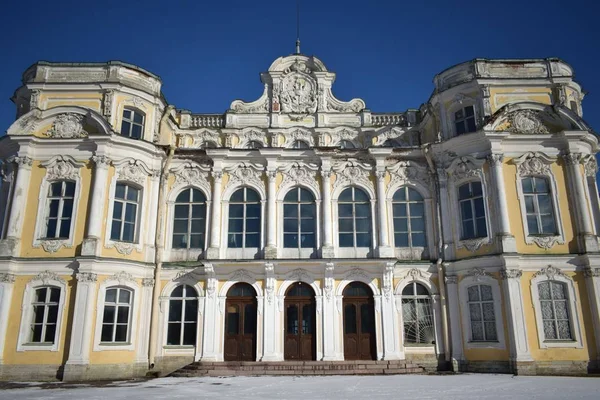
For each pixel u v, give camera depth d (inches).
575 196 903.1
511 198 911.7
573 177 910.4
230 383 715.4
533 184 927.0
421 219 994.1
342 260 926.4
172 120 1071.0
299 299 941.2
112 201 913.5
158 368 906.7
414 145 1080.8
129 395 588.4
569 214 903.1
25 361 826.2
